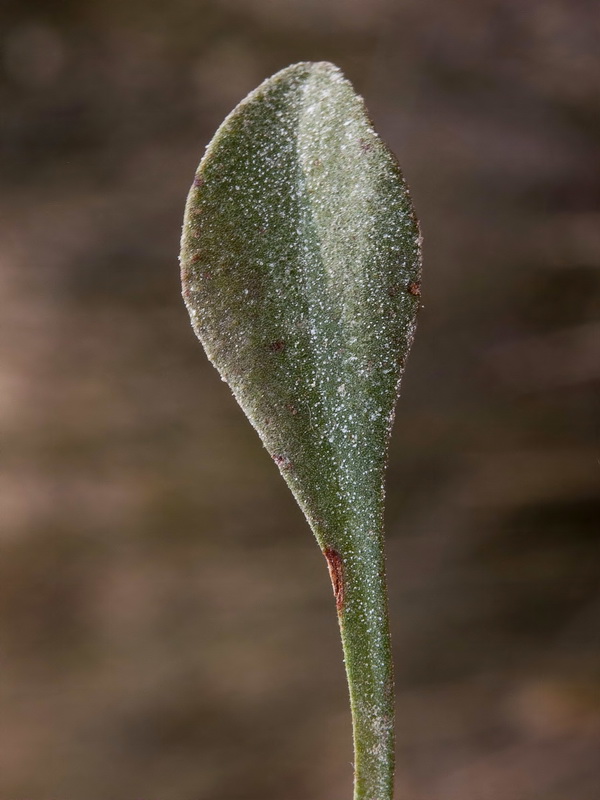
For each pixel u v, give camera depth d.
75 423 0.51
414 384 0.47
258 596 0.47
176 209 0.52
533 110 0.48
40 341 0.52
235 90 0.51
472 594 0.45
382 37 0.50
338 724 0.44
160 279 0.52
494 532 0.45
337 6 0.51
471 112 0.49
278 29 0.51
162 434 0.50
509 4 0.49
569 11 0.48
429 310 0.48
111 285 0.53
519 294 0.47
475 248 0.48
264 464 0.49
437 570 0.45
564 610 0.44
